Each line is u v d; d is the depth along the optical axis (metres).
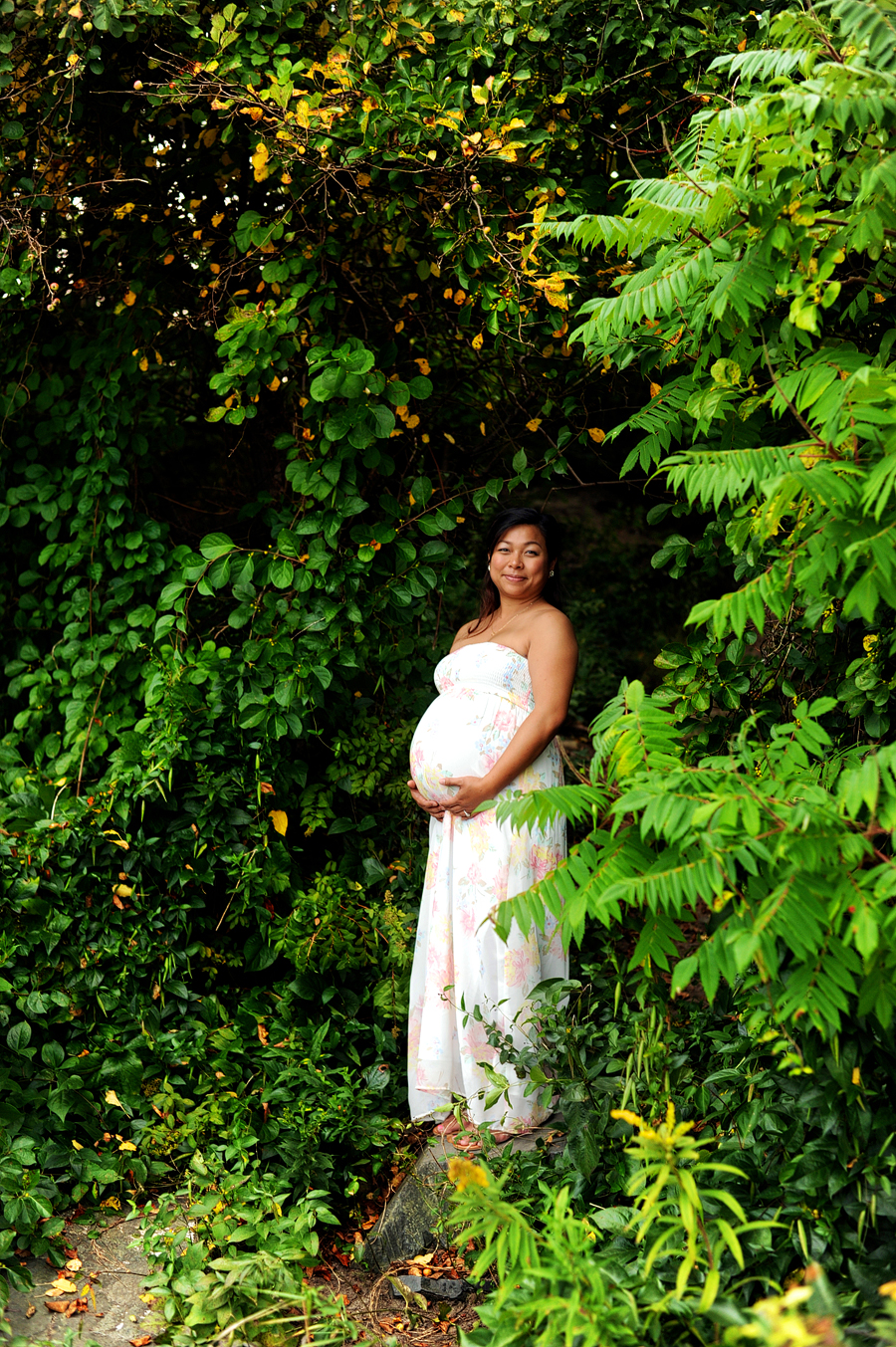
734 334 2.62
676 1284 2.21
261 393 4.02
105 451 3.74
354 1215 3.13
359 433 3.35
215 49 3.24
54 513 3.84
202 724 3.52
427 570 3.53
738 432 2.77
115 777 3.48
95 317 3.95
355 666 3.55
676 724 3.16
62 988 3.27
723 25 3.10
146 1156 3.10
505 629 3.32
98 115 3.53
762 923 1.89
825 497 2.06
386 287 3.75
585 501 7.93
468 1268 2.91
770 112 2.28
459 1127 3.14
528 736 3.05
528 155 3.19
